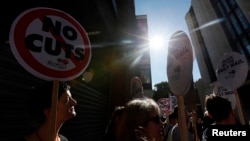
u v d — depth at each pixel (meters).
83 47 1.68
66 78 1.45
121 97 6.76
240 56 3.27
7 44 2.31
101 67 5.94
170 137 3.13
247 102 14.30
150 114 1.32
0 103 2.04
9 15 2.49
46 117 1.45
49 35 1.46
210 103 2.34
